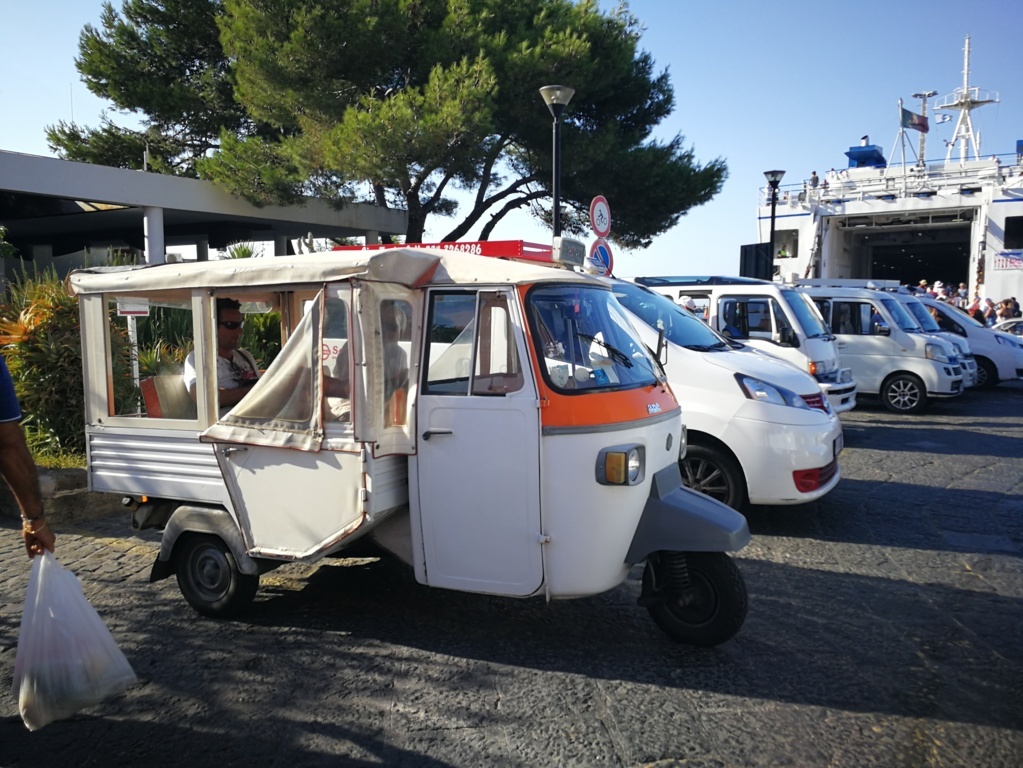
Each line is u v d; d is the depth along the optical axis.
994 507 7.45
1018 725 3.63
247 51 17.64
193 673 4.12
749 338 9.80
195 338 4.53
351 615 4.87
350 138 16.06
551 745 3.44
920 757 3.37
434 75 16.22
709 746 3.44
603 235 11.10
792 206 28.31
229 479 4.47
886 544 6.35
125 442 4.82
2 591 5.32
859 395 14.20
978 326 17.27
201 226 22.50
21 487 3.19
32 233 24.27
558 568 4.05
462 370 4.14
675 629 4.40
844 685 4.00
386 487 4.19
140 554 6.06
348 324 4.03
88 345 4.87
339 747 3.43
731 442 6.46
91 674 3.33
